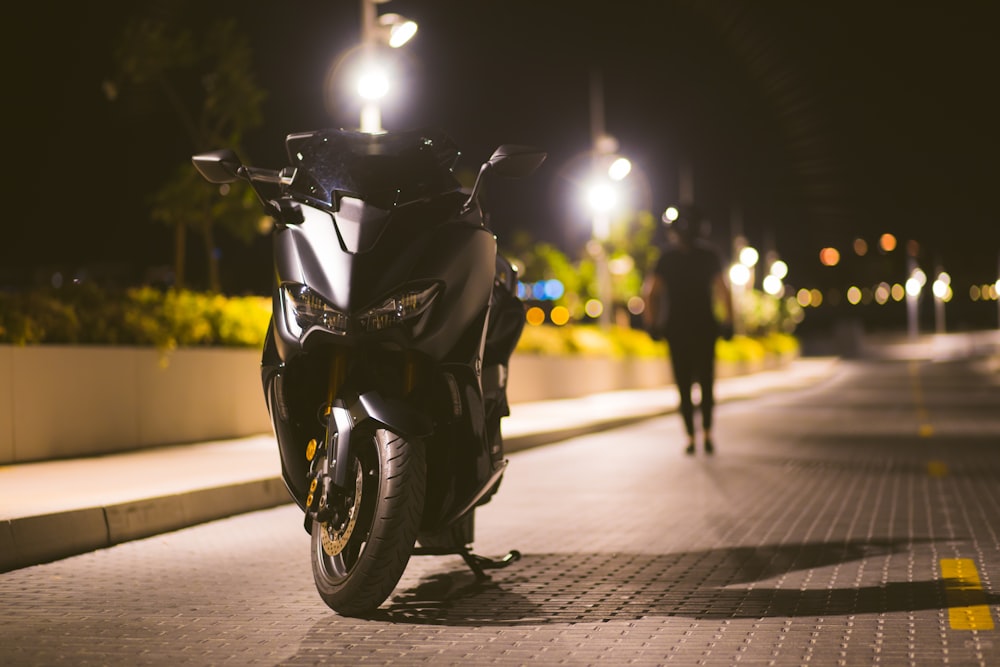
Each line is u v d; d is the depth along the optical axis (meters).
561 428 20.97
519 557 8.16
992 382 52.19
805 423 25.78
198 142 21.70
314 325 6.58
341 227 6.71
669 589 7.92
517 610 7.29
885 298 196.00
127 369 15.60
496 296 7.64
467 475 7.06
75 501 10.06
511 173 7.34
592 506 12.35
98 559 9.27
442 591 7.89
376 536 6.63
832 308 195.88
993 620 6.85
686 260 17.25
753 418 27.62
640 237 55.53
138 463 13.84
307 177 7.06
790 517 11.38
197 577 8.48
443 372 6.85
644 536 10.29
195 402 16.95
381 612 7.26
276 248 6.96
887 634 6.53
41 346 14.20
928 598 7.49
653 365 43.78
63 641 6.49
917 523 10.88
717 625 6.84
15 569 8.80
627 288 54.88
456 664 6.02
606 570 8.64
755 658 6.06
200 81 22.17
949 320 183.12
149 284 18.45
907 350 118.38
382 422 6.53
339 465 6.56
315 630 6.77
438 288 6.67
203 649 6.32
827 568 8.62
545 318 59.00
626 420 25.03
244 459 14.37
